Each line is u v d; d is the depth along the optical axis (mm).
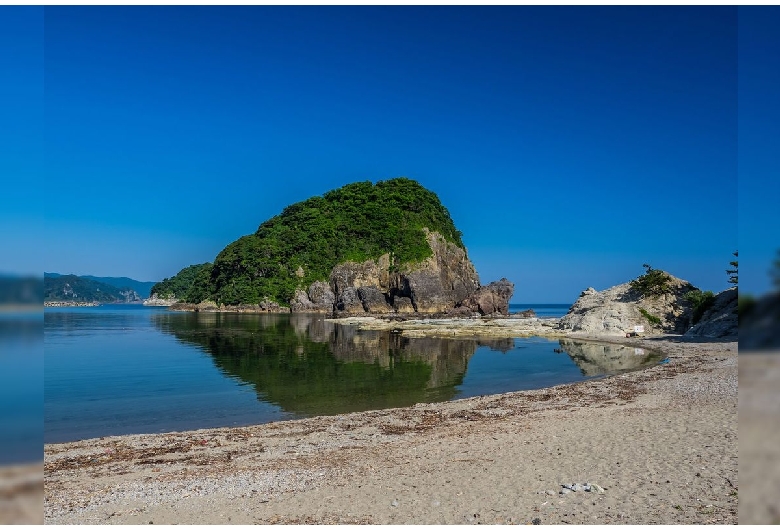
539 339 54594
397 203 151625
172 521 9422
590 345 47938
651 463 11320
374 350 45688
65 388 27531
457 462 12688
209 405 23266
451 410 20250
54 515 9914
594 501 9211
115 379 30188
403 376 31234
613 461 11727
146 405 23297
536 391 24000
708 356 34312
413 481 11328
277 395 25531
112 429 19172
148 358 40438
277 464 13625
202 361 38625
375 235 141375
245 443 16188
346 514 9422
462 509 9328
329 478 12008
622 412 17703
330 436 16781
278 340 56406
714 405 17703
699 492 9234
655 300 57750
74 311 162250
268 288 139375
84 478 12797
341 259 140250
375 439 16141
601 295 62969
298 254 144875
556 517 8578
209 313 136250
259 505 10266
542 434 15141
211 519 9492
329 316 118938
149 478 12648
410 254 135125
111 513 10000
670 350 39875
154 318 109625
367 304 129125
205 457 14664
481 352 43562
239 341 55438
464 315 114438
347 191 163500
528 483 10625
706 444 12562
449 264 142000
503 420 17844
